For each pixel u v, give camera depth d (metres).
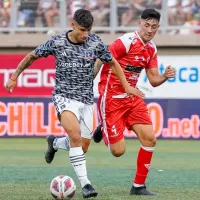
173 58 38.62
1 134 39.00
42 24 41.69
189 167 26.56
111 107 18.80
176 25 41.38
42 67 38.56
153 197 18.05
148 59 19.08
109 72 18.86
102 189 19.78
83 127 18.14
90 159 29.50
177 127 38.53
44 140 38.09
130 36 18.80
